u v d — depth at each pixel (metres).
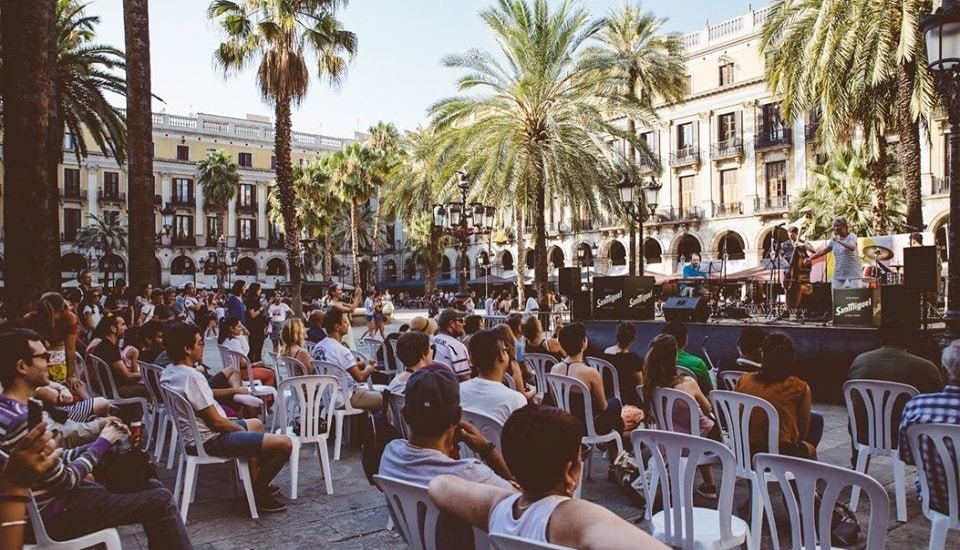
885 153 16.97
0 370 2.89
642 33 29.77
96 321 12.84
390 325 26.94
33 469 2.19
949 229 6.22
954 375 3.39
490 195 16.78
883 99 14.94
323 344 6.48
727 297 32.41
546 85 17.34
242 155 53.44
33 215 6.16
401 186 21.81
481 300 43.66
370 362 7.55
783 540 4.01
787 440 4.07
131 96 10.84
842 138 17.28
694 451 3.07
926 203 27.89
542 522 1.76
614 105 18.22
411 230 41.50
